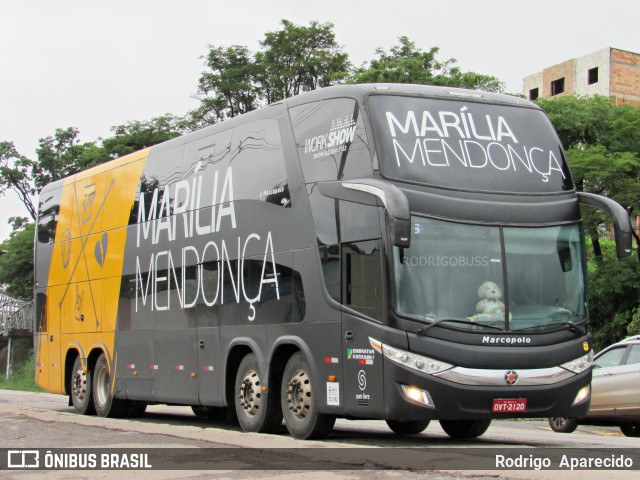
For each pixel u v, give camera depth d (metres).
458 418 10.16
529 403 10.38
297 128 12.13
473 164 10.96
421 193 10.50
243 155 13.38
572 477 7.38
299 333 11.66
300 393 11.66
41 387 19.84
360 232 10.66
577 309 10.94
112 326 16.97
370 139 10.77
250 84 46.62
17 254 53.53
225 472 8.16
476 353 10.20
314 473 7.96
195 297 14.28
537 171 11.30
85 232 18.38
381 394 10.20
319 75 46.69
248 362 12.79
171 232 15.19
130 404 17.41
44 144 57.31
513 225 10.79
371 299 10.41
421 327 10.12
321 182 11.46
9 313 54.00
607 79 58.00
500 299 10.48
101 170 18.11
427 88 11.49
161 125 47.94
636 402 15.59
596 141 29.78
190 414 19.17
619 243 10.89
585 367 10.82
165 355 15.09
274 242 12.34
